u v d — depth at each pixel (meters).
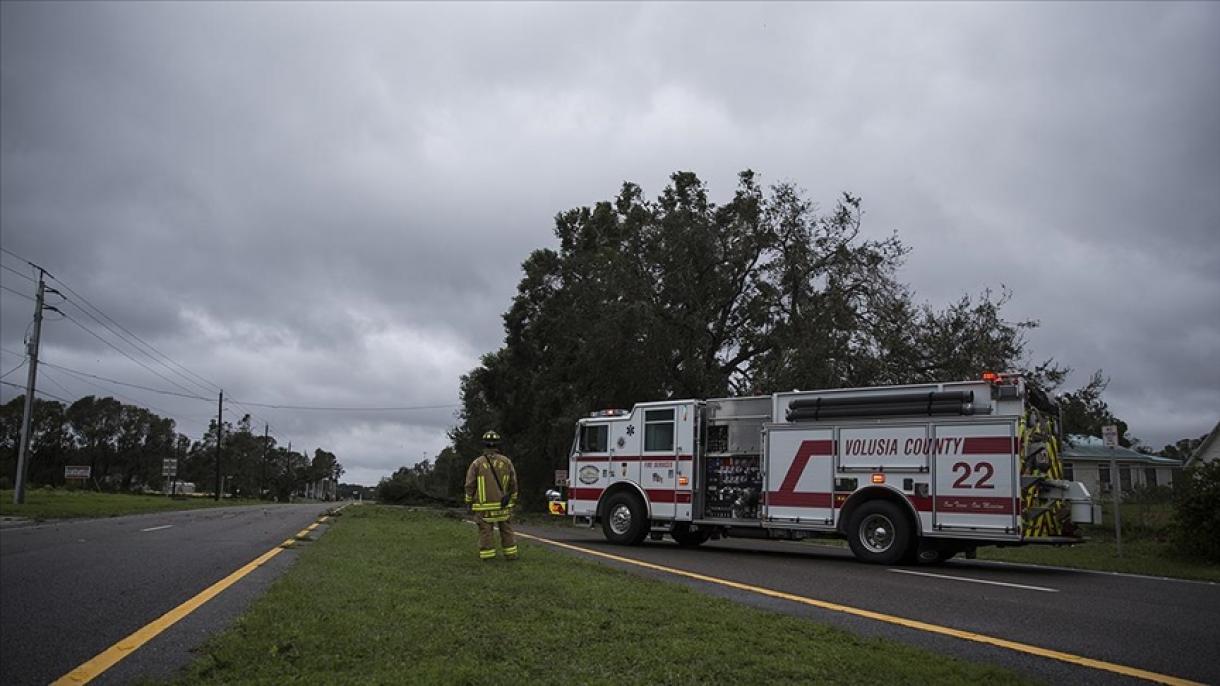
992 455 13.34
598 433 18.67
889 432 14.37
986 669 5.42
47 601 7.72
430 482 120.94
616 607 7.30
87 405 107.06
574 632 6.18
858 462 14.62
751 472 16.47
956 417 13.79
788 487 15.39
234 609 7.24
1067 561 15.47
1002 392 13.55
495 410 61.19
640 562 13.16
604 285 36.50
